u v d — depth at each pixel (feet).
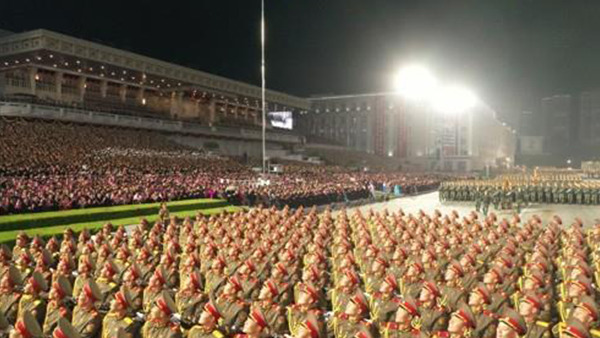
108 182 140.77
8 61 236.02
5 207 101.04
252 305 34.42
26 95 213.25
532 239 64.85
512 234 69.46
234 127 311.27
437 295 33.35
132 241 58.13
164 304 29.78
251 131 313.32
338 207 164.66
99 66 249.34
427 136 419.54
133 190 129.18
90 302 32.53
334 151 388.37
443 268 50.83
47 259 50.08
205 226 69.56
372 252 51.49
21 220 89.66
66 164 163.02
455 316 27.89
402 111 430.61
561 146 609.83
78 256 54.70
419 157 422.82
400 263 50.65
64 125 201.77
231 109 377.71
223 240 60.23
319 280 41.60
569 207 161.99
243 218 81.76
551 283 43.78
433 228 69.67
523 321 26.91
